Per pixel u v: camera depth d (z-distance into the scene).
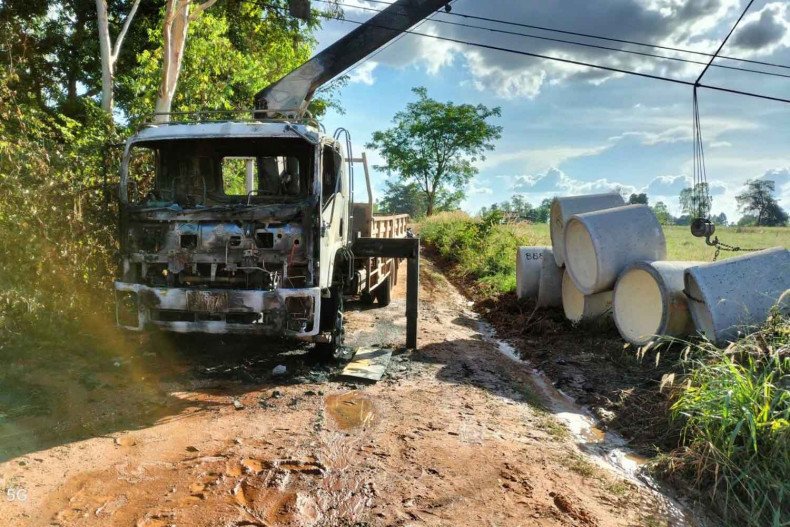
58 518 3.28
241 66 16.81
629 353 7.65
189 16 12.87
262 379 6.18
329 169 6.81
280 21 23.33
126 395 5.41
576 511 3.77
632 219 8.45
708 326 6.92
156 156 7.10
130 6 21.03
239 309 6.01
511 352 8.45
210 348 7.26
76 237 7.20
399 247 7.73
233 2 21.03
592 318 9.09
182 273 6.34
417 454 4.43
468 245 19.47
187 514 3.38
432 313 11.05
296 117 6.72
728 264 7.00
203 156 7.08
